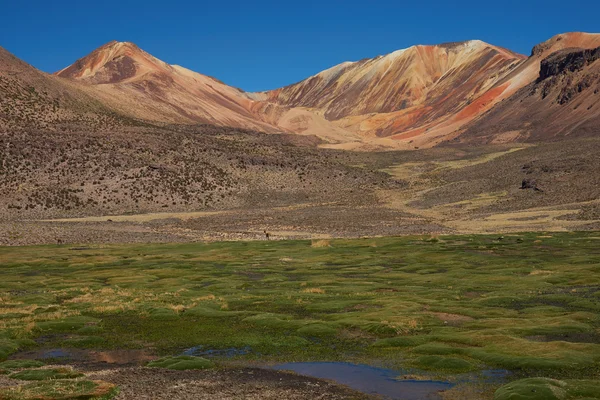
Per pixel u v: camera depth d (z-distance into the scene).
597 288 51.44
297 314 43.19
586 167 167.62
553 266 66.00
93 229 118.94
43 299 50.12
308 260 78.81
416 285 56.28
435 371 28.72
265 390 26.02
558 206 136.62
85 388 25.55
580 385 24.89
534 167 183.50
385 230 121.56
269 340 35.28
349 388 26.23
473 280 58.50
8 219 130.50
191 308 44.81
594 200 134.88
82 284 59.22
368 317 40.38
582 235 97.56
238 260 79.62
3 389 25.55
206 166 185.88
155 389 26.12
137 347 34.66
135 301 48.47
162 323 40.47
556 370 27.94
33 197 145.75
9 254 88.44
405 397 24.95
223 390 26.00
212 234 118.50
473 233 112.62
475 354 30.92
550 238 94.56
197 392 25.70
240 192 173.88
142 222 133.00
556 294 49.00
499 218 131.75
